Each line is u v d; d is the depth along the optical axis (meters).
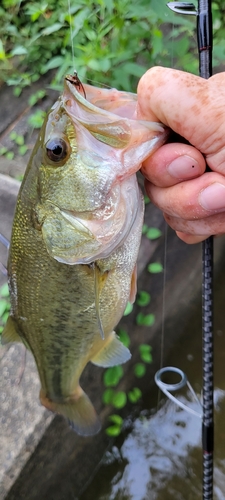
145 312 0.45
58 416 0.36
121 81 0.43
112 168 0.21
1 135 0.61
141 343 0.46
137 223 0.23
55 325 0.28
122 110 0.21
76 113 0.21
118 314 0.27
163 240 0.46
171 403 0.47
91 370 0.41
